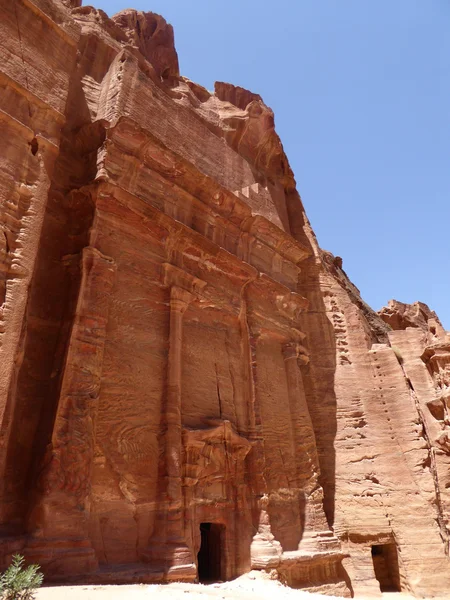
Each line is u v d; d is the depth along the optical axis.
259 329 17.41
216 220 16.73
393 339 23.73
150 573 9.60
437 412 20.55
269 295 18.78
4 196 9.70
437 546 17.08
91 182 12.45
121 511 10.46
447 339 21.66
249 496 14.16
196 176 15.66
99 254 11.84
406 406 19.77
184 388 13.38
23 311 9.32
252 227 18.30
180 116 18.36
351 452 19.36
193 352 14.23
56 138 11.34
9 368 8.76
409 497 18.16
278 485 15.70
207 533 14.28
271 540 13.67
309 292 23.05
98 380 10.70
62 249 12.32
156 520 10.98
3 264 9.34
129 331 12.30
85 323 10.95
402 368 22.05
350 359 21.48
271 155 24.72
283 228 22.52
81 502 9.33
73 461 9.50
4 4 11.23
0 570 7.84
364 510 18.22
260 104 24.17
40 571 8.20
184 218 15.38
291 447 17.06
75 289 11.41
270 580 12.33
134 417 11.53
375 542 17.67
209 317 15.47
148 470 11.36
